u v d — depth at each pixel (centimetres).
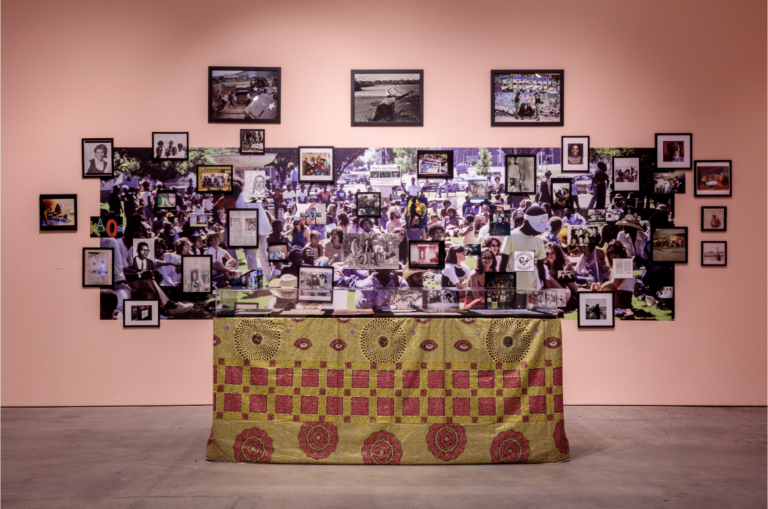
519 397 376
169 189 524
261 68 528
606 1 535
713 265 530
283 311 382
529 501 313
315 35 531
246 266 526
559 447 375
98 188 523
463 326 378
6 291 518
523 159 532
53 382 516
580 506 307
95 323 519
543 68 536
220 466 364
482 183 532
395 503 310
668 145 534
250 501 311
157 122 526
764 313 531
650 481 343
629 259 530
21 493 321
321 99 530
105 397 518
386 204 531
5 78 520
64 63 523
